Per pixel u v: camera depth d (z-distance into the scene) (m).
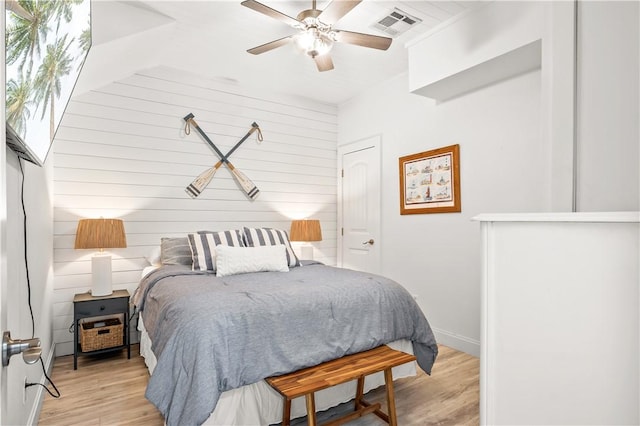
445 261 3.33
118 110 3.37
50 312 2.83
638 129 1.13
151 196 3.52
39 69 0.99
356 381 2.25
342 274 2.70
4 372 0.68
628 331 0.74
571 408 0.81
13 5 0.74
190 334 1.70
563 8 1.31
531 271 0.88
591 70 1.24
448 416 2.10
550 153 1.35
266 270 2.88
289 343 1.89
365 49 3.26
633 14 1.15
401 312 2.36
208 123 3.84
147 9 2.59
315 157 4.56
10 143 1.17
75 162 3.17
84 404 2.22
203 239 3.12
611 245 0.76
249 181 4.02
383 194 4.02
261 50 2.59
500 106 2.88
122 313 2.98
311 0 2.52
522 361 0.89
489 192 2.96
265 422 1.90
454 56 2.73
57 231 3.08
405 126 3.76
